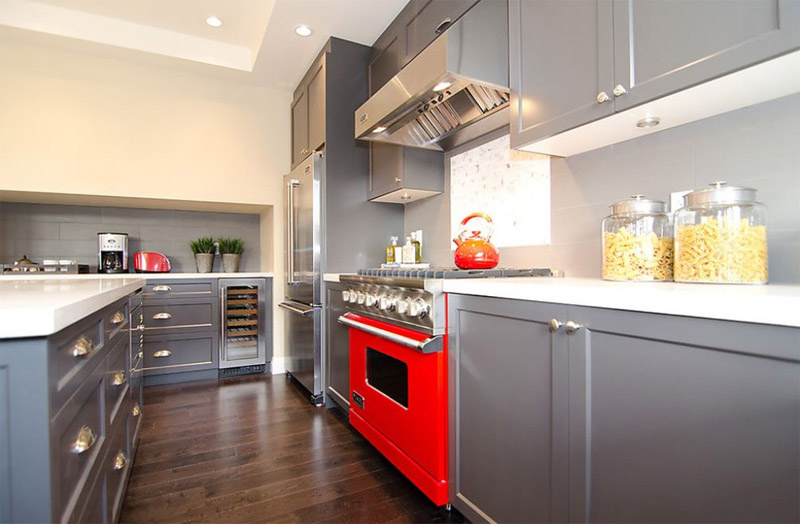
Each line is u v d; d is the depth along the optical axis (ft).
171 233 11.96
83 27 8.96
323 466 6.09
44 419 2.29
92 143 9.65
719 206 3.58
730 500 2.41
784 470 2.19
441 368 4.85
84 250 10.94
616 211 4.48
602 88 4.08
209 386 10.05
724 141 4.06
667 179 4.55
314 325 8.68
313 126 9.66
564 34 4.51
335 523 4.79
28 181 9.09
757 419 2.29
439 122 7.12
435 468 4.86
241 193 11.07
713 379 2.49
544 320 3.62
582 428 3.28
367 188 9.24
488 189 7.23
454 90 5.56
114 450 4.20
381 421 6.11
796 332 2.14
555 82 4.61
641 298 2.82
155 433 7.22
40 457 2.28
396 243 9.36
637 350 2.90
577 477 3.33
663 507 2.75
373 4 7.62
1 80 8.96
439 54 5.18
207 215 12.38
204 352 10.67
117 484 4.38
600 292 3.10
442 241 8.41
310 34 8.67
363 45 9.15
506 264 6.84
